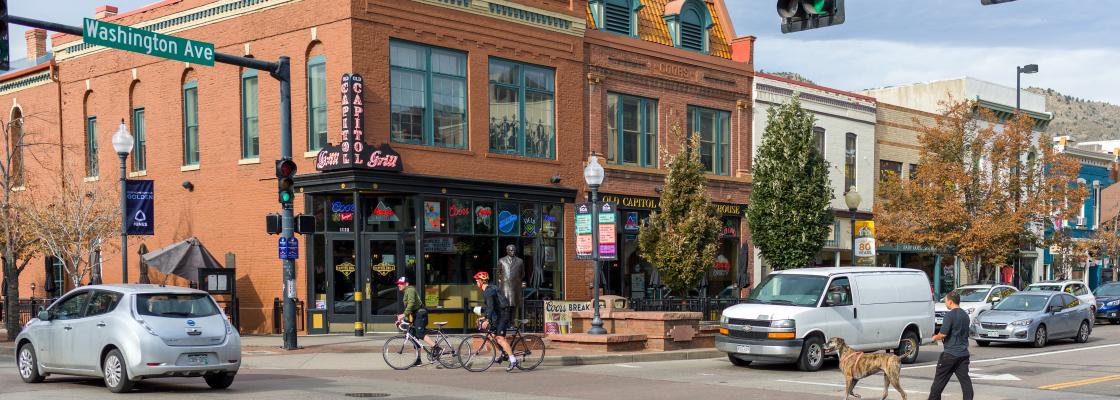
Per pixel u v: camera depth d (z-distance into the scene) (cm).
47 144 3116
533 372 1859
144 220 2348
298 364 1938
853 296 2006
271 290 2638
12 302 2558
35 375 1594
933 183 3709
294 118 2591
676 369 1948
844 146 3756
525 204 2820
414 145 2562
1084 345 2656
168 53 1812
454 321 2625
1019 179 3788
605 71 3030
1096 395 1585
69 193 2795
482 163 2711
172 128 2886
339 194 2559
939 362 1410
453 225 2645
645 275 3133
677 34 3269
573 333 2330
